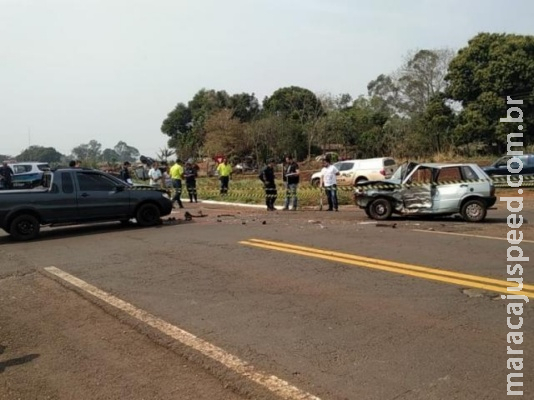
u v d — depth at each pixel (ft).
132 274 26.89
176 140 260.62
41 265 30.32
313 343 16.58
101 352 16.67
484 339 16.43
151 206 46.42
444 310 19.33
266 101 251.39
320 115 188.75
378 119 189.98
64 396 13.78
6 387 14.44
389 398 12.87
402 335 16.97
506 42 131.44
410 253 29.68
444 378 13.82
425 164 47.83
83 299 22.71
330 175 58.70
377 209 47.73
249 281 24.48
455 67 138.92
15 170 92.22
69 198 42.63
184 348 16.60
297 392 13.37
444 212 46.01
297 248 31.91
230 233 39.19
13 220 40.63
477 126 132.05
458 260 27.53
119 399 13.48
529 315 18.57
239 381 14.15
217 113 197.16
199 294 22.65
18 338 18.25
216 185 102.63
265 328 18.11
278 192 79.25
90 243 37.91
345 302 20.70
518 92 130.41
